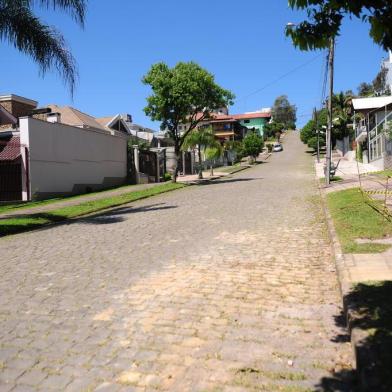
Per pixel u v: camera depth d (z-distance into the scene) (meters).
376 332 4.37
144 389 4.03
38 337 5.22
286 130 133.88
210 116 31.48
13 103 33.34
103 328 5.39
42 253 9.92
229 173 41.75
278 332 5.09
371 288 5.75
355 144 49.25
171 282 7.07
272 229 11.45
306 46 4.73
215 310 5.82
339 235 9.34
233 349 4.71
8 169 22.55
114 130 44.34
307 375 4.13
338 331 5.05
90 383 4.18
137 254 9.23
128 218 15.11
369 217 10.96
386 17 4.18
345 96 64.94
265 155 75.19
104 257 9.11
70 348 4.90
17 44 14.75
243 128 95.94
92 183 28.34
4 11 14.49
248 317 5.55
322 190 20.77
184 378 4.18
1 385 4.20
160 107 29.06
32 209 19.34
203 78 28.81
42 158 23.36
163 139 58.41
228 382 4.07
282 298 6.20
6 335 5.32
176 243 10.18
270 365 4.35
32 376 4.34
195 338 5.01
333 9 4.50
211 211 15.41
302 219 12.84
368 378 3.61
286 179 30.00
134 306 6.07
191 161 44.78
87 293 6.74
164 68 29.16
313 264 7.94
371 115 38.09
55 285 7.25
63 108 40.66
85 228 13.49
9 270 8.44
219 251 9.15
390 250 7.74
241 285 6.81
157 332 5.20
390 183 19.30
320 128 65.50
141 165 34.16
